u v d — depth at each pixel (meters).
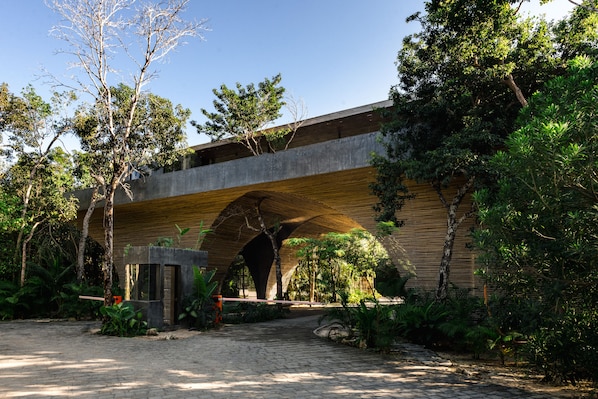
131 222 22.16
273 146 24.19
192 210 19.97
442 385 6.00
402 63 11.62
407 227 14.83
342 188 15.81
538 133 4.62
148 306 11.55
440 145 11.26
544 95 6.16
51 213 19.23
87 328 13.09
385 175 11.99
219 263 22.14
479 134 10.03
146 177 19.19
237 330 12.18
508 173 5.84
